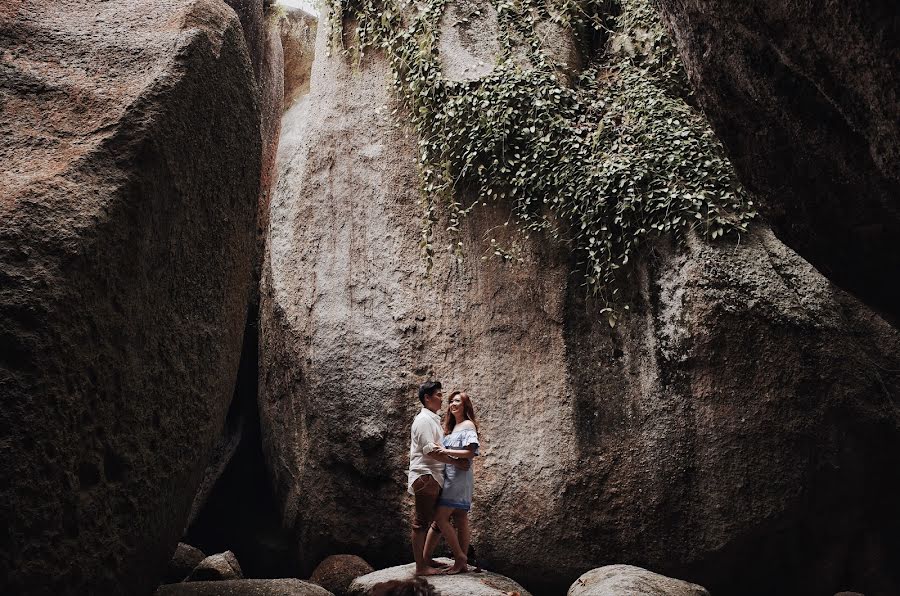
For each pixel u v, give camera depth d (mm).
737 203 7664
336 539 8484
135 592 4867
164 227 5102
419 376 8484
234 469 10328
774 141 5031
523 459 7797
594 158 8148
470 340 8383
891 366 7773
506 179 8445
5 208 4121
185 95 5250
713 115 5488
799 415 7051
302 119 12141
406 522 8203
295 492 9031
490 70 8836
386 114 9406
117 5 5848
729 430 7152
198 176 5520
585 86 8945
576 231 8117
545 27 9195
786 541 7062
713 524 7090
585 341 7918
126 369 4668
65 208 4309
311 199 9695
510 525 7668
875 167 4359
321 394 8820
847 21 3686
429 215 8797
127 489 4656
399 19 9438
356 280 9086
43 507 3869
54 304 4027
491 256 8461
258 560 9289
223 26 5934
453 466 6520
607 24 9586
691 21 5016
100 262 4406
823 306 7371
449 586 5957
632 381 7625
